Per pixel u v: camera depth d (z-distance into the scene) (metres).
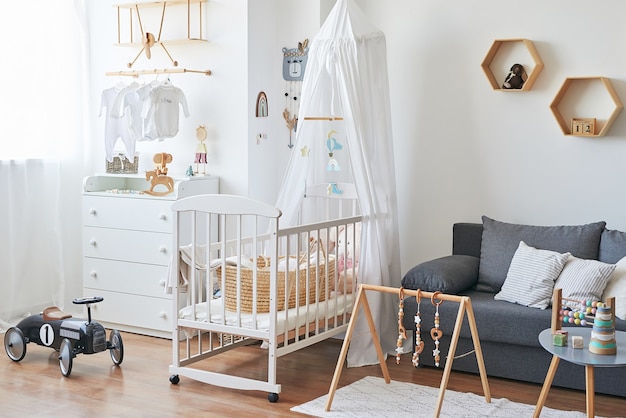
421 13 5.00
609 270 4.06
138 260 5.08
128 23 5.54
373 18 5.15
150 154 5.52
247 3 5.06
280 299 4.16
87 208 5.24
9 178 5.31
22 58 5.38
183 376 4.27
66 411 3.72
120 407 3.78
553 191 4.73
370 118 4.64
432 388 4.04
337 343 4.95
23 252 5.44
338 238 4.43
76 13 5.63
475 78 4.89
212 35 5.21
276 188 5.42
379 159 4.70
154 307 5.05
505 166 4.85
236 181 5.21
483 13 4.84
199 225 5.07
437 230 5.08
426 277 4.32
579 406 3.80
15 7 5.32
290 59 5.27
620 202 4.55
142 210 5.04
